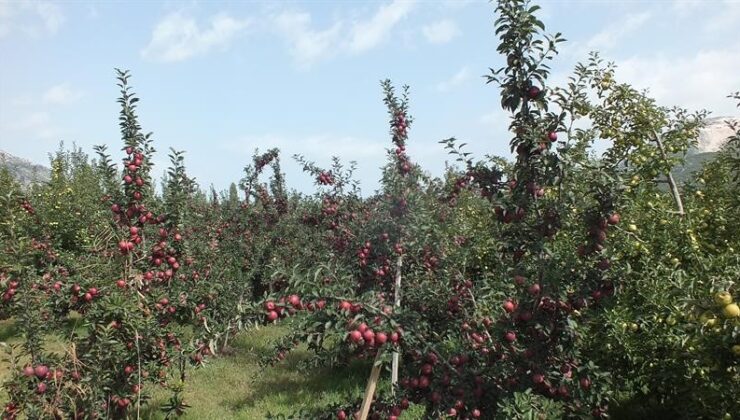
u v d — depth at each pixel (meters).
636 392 5.61
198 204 14.12
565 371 3.43
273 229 12.43
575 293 3.38
